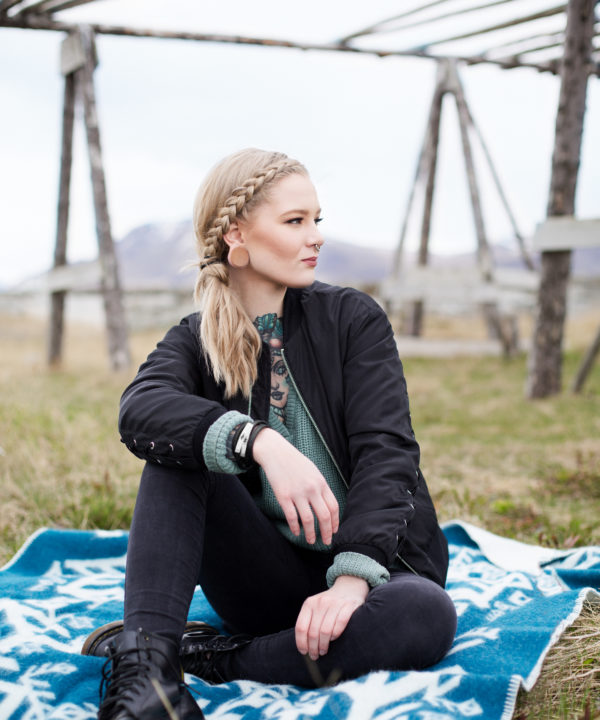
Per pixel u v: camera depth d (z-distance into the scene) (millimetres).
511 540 3066
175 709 1575
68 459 4406
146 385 1890
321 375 1983
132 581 1699
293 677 1837
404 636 1723
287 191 1939
